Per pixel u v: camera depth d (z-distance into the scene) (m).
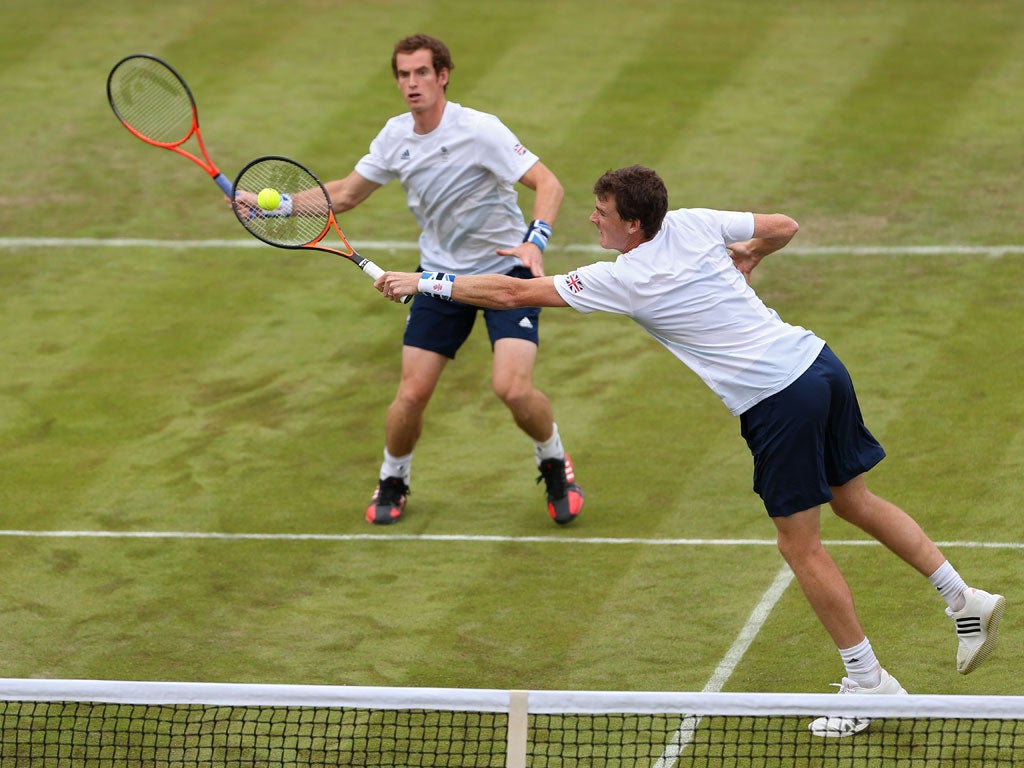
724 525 24.47
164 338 32.56
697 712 15.20
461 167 23.61
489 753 17.73
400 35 49.16
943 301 32.75
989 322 31.66
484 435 28.41
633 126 42.34
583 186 39.19
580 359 31.38
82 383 30.61
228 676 20.03
